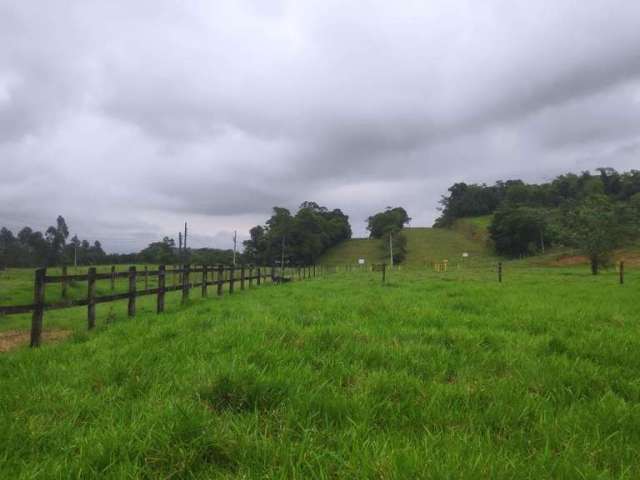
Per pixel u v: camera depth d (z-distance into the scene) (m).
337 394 3.88
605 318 8.95
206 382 4.00
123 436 3.04
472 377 4.68
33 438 3.18
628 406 3.77
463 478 2.48
